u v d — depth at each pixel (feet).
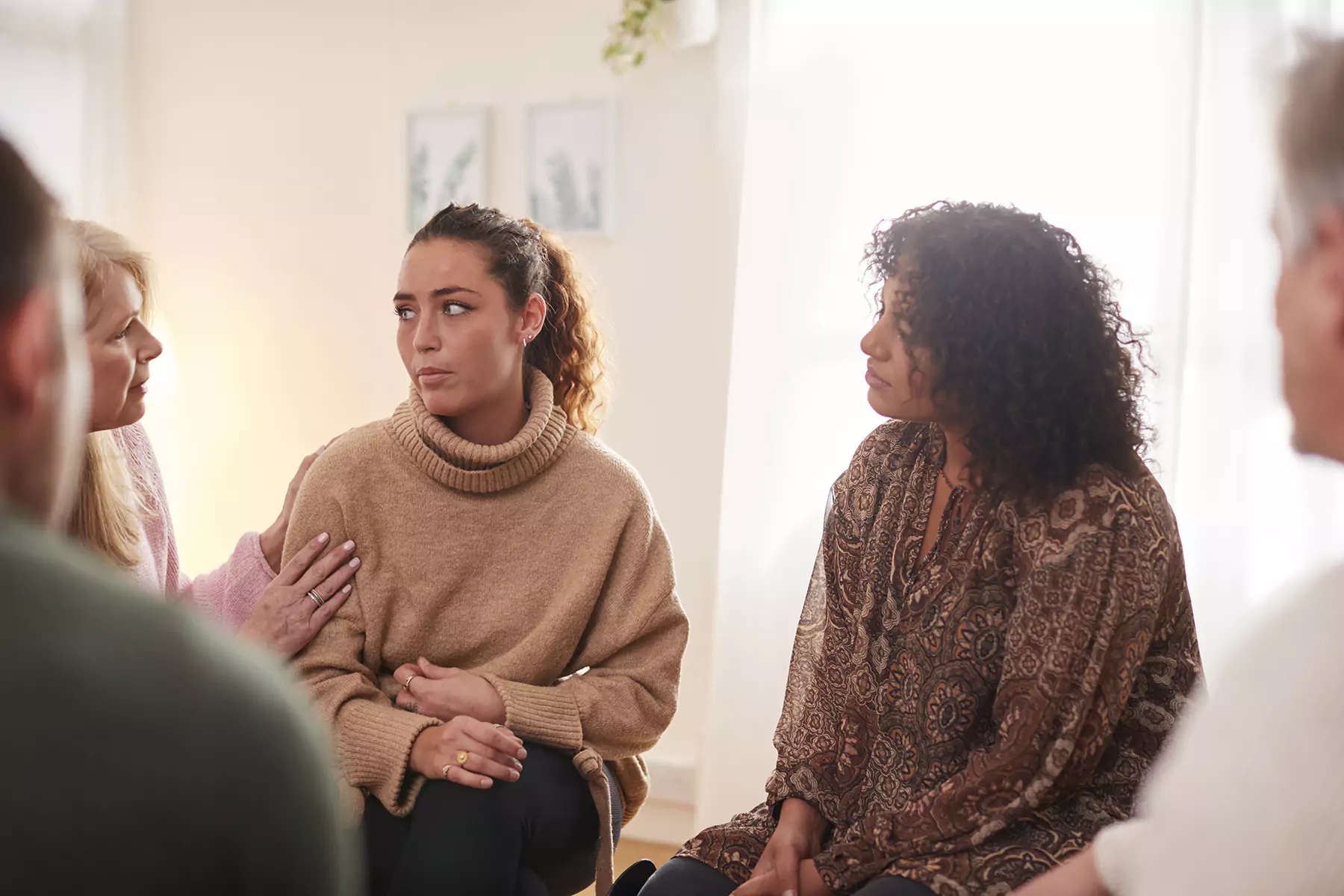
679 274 9.09
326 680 5.24
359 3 9.92
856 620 4.79
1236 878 2.17
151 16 10.57
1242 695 2.26
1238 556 7.55
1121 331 4.70
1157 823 2.40
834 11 8.36
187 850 1.69
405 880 4.71
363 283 10.02
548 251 6.11
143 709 1.68
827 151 8.38
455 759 4.85
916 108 8.23
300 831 1.81
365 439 5.60
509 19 9.48
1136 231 7.87
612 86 9.20
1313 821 2.09
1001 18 8.08
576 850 5.31
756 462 8.48
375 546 5.49
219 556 10.54
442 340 5.32
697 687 9.11
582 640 5.74
